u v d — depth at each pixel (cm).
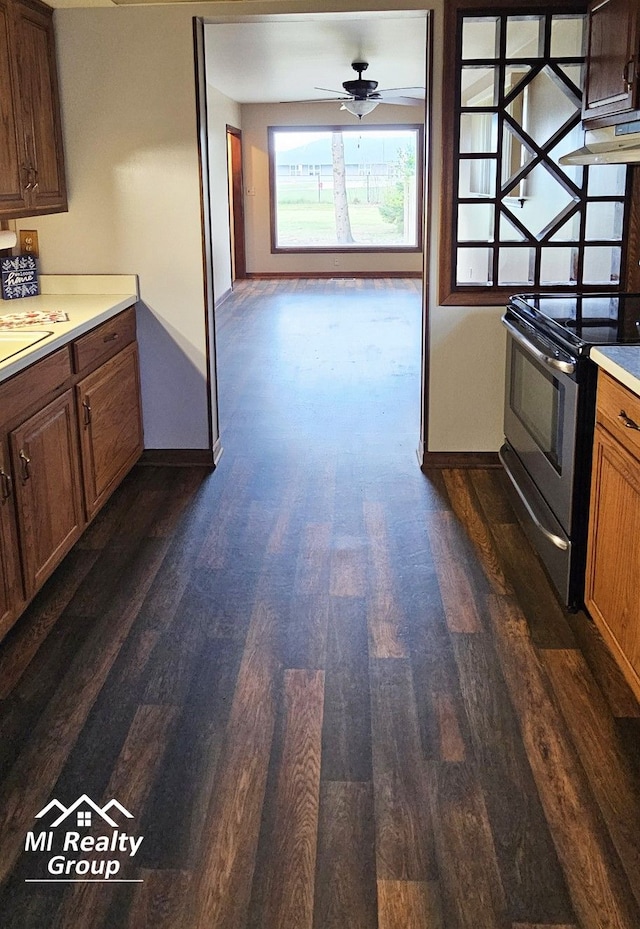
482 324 388
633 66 276
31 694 230
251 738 212
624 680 235
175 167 379
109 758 205
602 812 185
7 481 243
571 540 261
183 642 257
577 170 391
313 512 358
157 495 377
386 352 680
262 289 1057
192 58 365
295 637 260
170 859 174
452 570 304
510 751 206
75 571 303
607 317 293
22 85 327
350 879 168
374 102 723
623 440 219
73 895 165
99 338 335
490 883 167
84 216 386
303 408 520
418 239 1174
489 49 559
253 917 160
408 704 226
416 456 426
